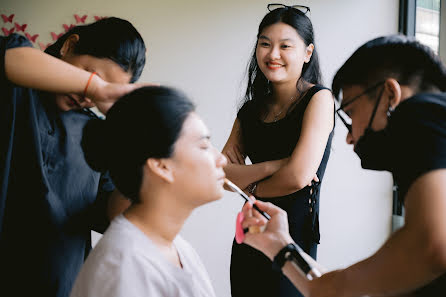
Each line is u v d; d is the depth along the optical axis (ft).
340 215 10.48
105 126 3.21
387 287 2.82
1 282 3.99
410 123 2.74
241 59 10.07
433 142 2.64
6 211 3.94
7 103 3.68
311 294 3.22
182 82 9.98
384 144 3.13
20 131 3.87
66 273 4.17
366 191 10.56
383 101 3.08
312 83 6.14
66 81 3.63
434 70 3.04
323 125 5.54
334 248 10.48
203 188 3.18
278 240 3.51
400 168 2.78
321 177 5.86
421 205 2.60
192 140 3.13
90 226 4.43
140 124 3.07
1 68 3.58
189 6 9.93
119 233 3.16
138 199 3.27
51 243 4.03
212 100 10.06
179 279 3.17
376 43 3.17
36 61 3.60
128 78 3.98
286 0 10.07
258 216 3.69
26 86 3.66
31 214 3.96
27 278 4.01
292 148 5.71
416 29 9.94
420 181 2.63
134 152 3.11
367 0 10.28
